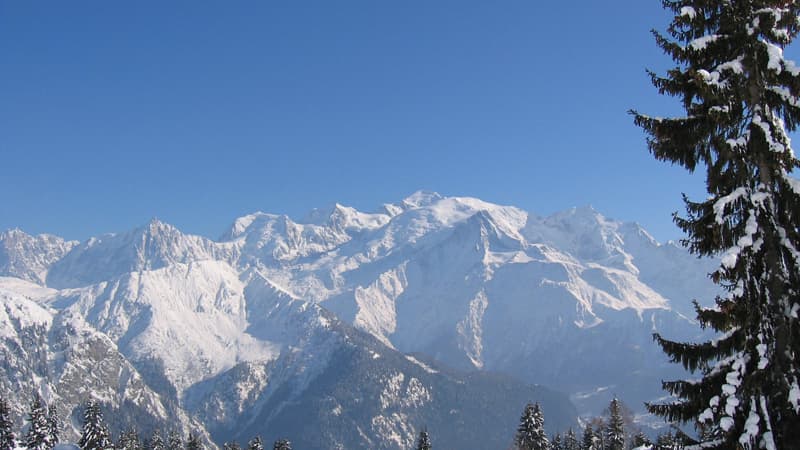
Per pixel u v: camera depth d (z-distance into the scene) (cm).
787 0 1666
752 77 1673
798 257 1598
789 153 1609
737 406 1639
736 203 1669
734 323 1653
